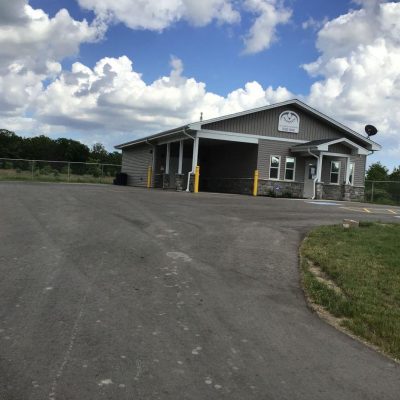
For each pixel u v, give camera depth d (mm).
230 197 19141
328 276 6977
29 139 80875
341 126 25984
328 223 12000
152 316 4871
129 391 3350
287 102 24891
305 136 25828
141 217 11109
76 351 3949
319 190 24203
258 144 24609
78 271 6277
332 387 3607
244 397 3359
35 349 3945
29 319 4590
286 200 19891
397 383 3750
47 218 10352
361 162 27109
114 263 6773
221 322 4852
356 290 6211
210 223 10812
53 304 5027
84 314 4797
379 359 4211
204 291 5812
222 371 3752
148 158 31609
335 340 4605
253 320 4980
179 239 8711
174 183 27375
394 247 8766
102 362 3777
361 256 7969
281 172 25188
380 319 5176
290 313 5293
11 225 9383
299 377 3740
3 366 3627
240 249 8195
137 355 3947
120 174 35469
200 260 7266
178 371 3705
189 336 4426
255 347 4285
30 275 5992
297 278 6711
